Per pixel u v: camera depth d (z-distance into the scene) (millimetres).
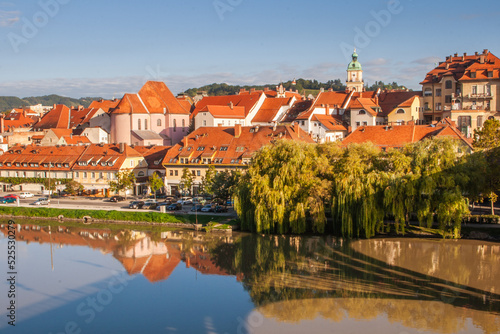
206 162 141375
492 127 119812
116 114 193000
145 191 154750
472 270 77938
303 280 75938
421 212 93500
